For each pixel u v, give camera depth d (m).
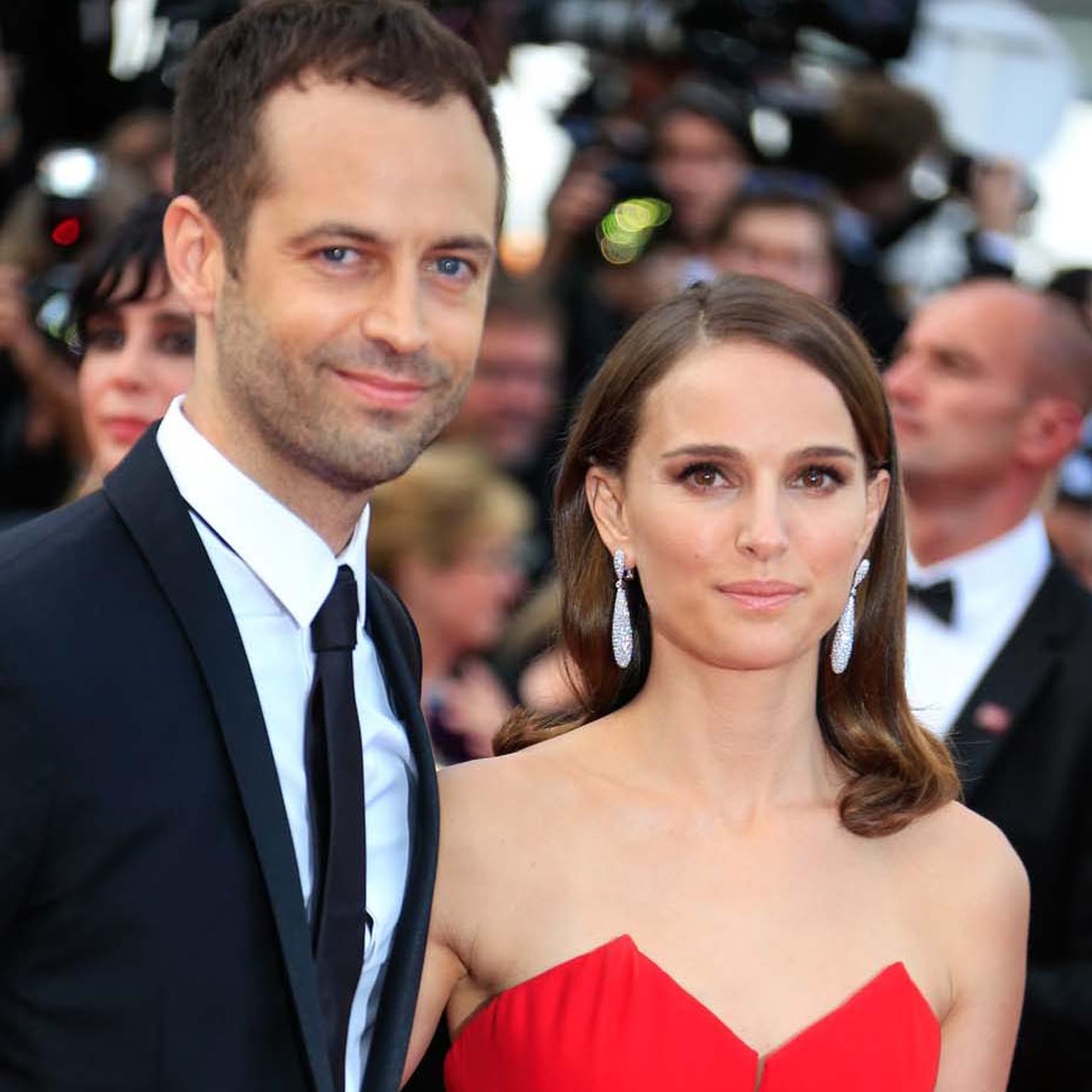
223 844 7.54
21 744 7.25
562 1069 8.42
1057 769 11.62
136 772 7.42
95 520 7.84
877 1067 8.47
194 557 7.80
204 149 7.84
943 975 8.95
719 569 8.42
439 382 7.79
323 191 7.56
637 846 8.88
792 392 8.44
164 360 10.91
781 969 8.66
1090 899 11.43
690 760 8.95
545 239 18.94
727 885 8.83
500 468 16.67
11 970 7.45
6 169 18.00
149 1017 7.37
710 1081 8.34
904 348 13.45
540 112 20.67
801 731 9.02
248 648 7.95
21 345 14.05
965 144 22.55
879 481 8.91
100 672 7.45
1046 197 25.30
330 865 7.83
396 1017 8.05
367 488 7.99
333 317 7.61
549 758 9.15
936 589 12.54
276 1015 7.59
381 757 8.45
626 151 18.95
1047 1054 11.30
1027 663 11.95
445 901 8.82
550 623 14.51
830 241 17.50
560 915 8.73
